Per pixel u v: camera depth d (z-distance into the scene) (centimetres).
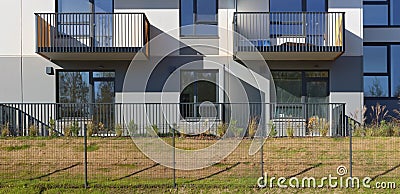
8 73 1588
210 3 1616
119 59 1596
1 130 1454
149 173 1077
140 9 1606
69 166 1127
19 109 1564
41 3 1593
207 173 1076
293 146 1287
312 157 1186
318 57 1572
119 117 1574
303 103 1555
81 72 1614
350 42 1616
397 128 1430
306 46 1479
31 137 1403
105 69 1603
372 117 1723
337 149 1250
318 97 1625
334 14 1554
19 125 1558
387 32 1788
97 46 1504
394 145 1279
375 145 1280
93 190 977
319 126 1476
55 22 1545
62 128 1514
